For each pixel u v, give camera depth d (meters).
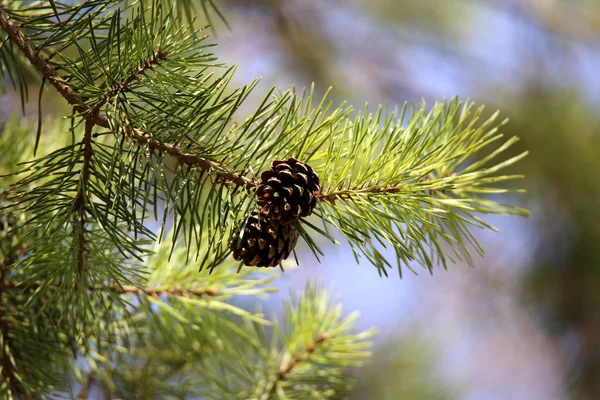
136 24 1.30
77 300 1.34
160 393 1.53
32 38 1.31
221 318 1.52
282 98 1.29
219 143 1.30
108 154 1.30
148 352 1.53
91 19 1.30
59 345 1.43
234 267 1.50
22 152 1.47
